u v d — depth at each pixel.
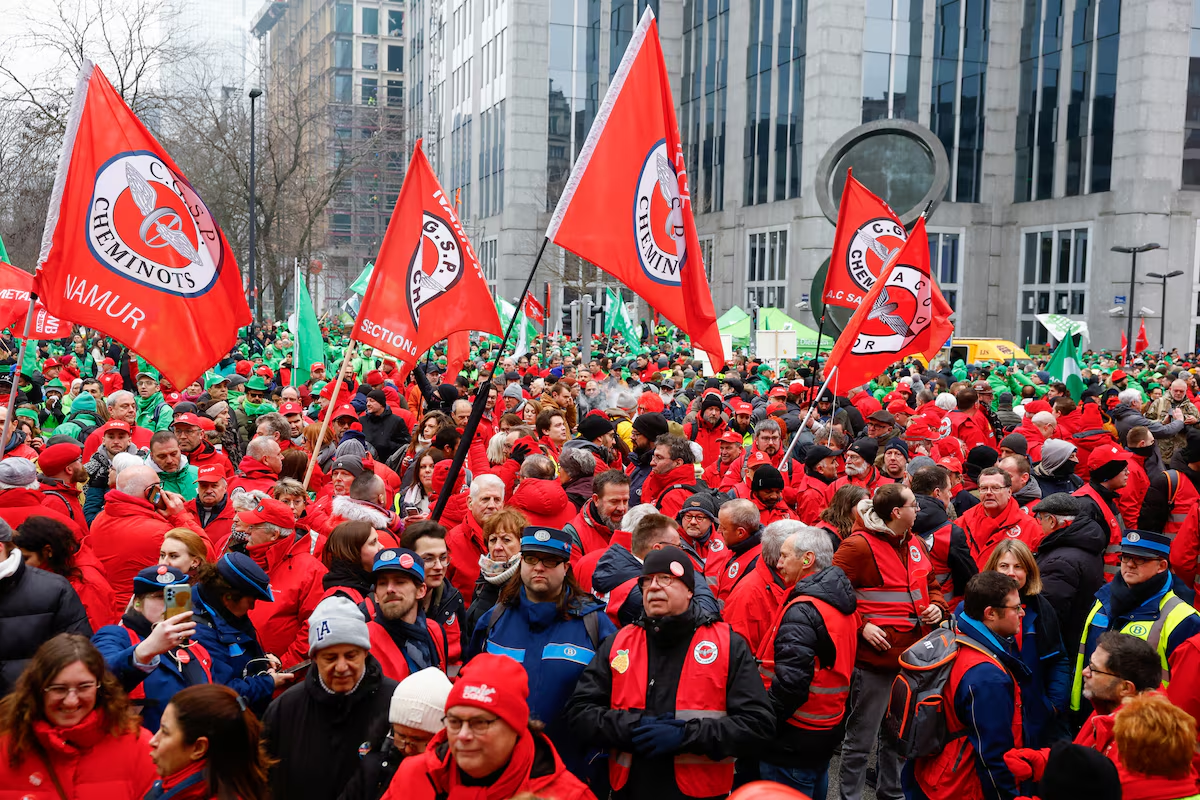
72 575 5.59
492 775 3.56
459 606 5.64
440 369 19.86
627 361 23.27
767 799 2.46
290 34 113.62
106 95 7.39
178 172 7.66
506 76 62.06
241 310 8.05
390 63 99.62
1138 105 44.78
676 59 61.72
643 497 8.16
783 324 32.22
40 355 24.16
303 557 5.79
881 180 17.98
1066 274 48.34
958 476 9.90
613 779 4.67
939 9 49.53
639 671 4.55
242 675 4.91
